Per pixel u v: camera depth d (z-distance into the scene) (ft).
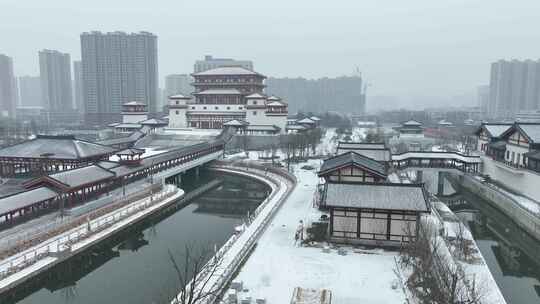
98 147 242.78
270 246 133.08
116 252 154.92
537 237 160.56
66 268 131.75
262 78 501.97
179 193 229.66
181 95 475.72
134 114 501.56
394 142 407.85
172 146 382.83
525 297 114.73
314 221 159.33
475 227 190.70
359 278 109.50
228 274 108.99
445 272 98.73
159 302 107.86
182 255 144.97
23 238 137.39
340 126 642.22
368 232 132.67
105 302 112.98
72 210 166.09
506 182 221.46
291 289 103.19
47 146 226.99
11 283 111.75
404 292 101.76
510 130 216.33
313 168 288.10
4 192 191.83
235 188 267.59
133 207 187.73
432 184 276.00
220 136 381.40
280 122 431.84
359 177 158.81
